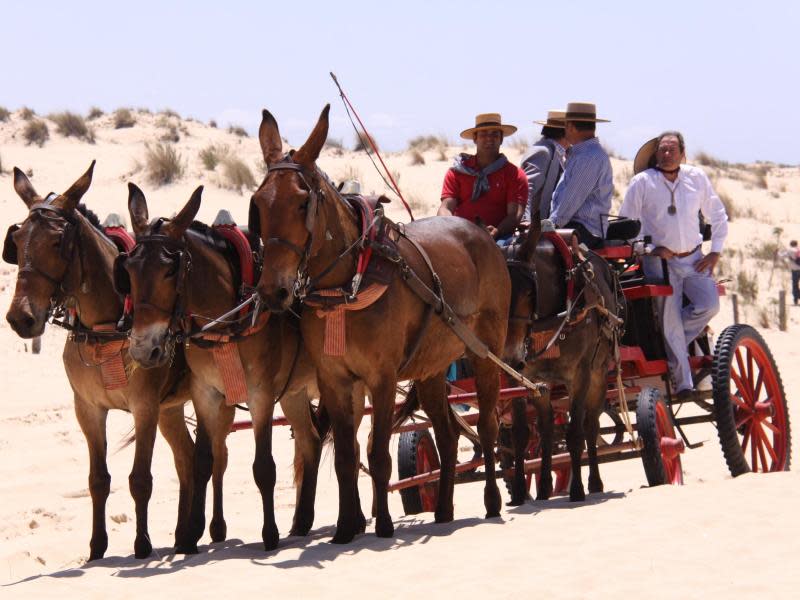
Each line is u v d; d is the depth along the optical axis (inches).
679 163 524.7
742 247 1723.7
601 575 294.4
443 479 408.2
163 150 1477.6
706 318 517.3
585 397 447.2
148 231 339.9
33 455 614.5
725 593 270.8
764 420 523.2
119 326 348.8
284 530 444.8
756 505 374.0
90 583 317.4
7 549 421.4
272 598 289.6
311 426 413.4
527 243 437.7
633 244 497.4
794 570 290.4
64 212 350.9
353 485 378.9
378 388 362.0
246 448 666.8
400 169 1653.5
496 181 478.9
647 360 499.2
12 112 1724.9
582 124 499.8
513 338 437.4
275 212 331.0
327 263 351.9
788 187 2305.6
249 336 360.5
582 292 440.5
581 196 491.2
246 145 1755.7
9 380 811.4
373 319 355.9
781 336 1222.9
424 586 293.9
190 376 376.8
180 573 323.3
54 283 346.0
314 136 340.2
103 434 370.3
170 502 527.8
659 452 458.9
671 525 350.6
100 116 1807.3
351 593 291.1
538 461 461.4
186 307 345.1
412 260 378.6
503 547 336.8
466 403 451.5
